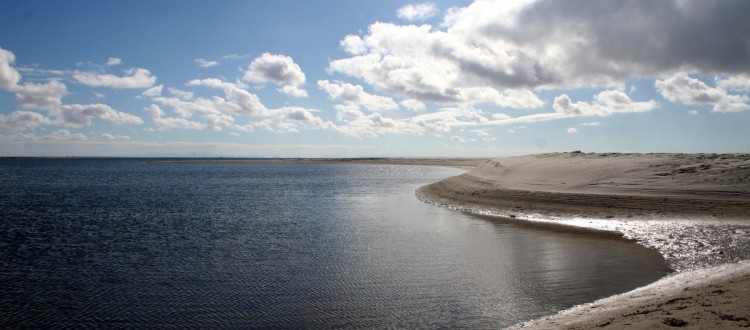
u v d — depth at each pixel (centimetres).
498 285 1493
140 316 1288
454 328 1156
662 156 4053
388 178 8862
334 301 1380
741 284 1217
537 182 3878
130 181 8200
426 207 3700
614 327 952
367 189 5888
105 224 3017
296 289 1505
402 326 1183
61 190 6084
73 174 11050
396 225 2766
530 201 3259
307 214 3412
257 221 3075
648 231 2241
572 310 1223
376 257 1931
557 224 2625
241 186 6788
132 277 1678
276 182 7756
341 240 2334
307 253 2042
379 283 1553
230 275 1688
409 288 1489
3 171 12781
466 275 1620
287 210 3694
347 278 1620
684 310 1009
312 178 9050
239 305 1363
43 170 13688
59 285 1586
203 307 1350
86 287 1559
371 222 2925
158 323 1234
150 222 3094
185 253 2078
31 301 1420
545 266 1705
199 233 2625
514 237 2288
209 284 1576
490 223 2752
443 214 3222
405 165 19188
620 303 1220
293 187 6438
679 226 2281
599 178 3569
